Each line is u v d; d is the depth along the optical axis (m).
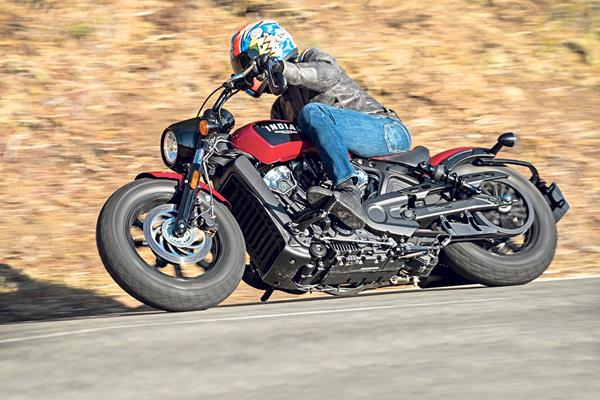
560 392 9.27
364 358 11.16
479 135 30.91
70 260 23.88
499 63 34.16
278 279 18.12
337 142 18.22
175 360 11.32
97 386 10.09
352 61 32.94
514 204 20.52
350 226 18.09
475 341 11.99
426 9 35.97
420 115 31.38
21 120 28.72
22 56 31.12
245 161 17.97
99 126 29.02
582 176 29.62
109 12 33.41
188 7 34.19
